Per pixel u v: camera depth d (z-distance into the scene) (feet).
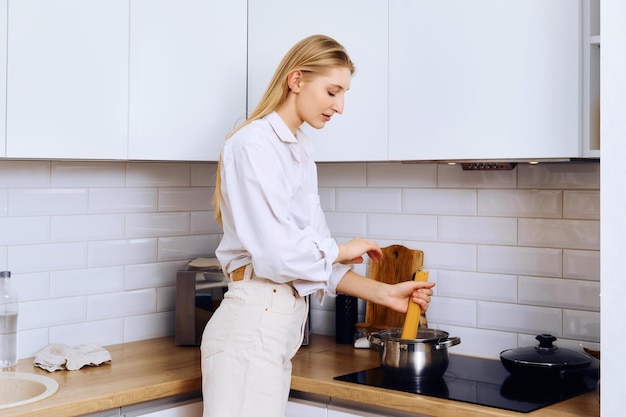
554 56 6.90
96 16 7.79
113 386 7.36
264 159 6.71
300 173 7.29
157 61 8.25
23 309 8.50
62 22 7.55
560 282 8.14
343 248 7.07
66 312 8.84
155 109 8.25
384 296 7.54
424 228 9.15
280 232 6.61
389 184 9.43
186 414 7.79
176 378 7.69
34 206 8.57
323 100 6.98
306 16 8.52
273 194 6.63
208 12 8.64
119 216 9.29
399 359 7.44
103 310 9.17
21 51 7.30
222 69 8.77
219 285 9.13
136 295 9.48
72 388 7.29
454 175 8.88
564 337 8.13
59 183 8.76
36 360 8.14
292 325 6.97
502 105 7.22
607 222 5.82
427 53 7.67
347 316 9.35
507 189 8.48
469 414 6.57
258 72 8.88
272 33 8.77
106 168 9.14
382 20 7.97
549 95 6.95
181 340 9.19
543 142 7.00
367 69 8.11
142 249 9.52
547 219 8.21
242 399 6.79
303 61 6.94
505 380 7.55
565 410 6.55
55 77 7.52
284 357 7.00
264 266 6.67
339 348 9.15
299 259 6.63
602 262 5.83
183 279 9.15
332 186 9.95
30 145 7.39
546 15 6.93
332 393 7.40
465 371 7.97
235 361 6.84
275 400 6.84
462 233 8.84
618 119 5.76
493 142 7.29
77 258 8.93
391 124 7.96
